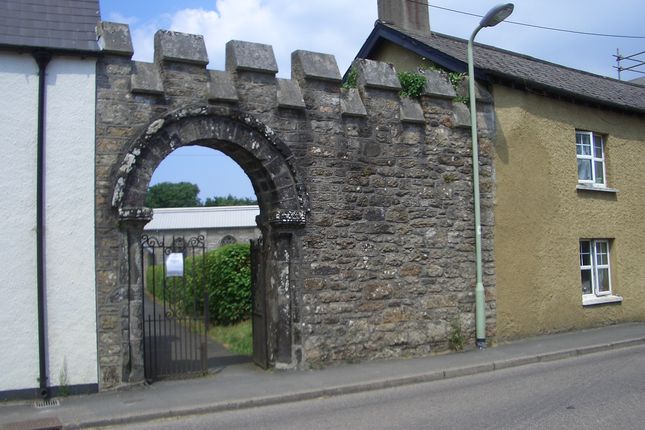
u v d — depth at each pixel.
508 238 12.23
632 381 8.62
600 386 8.35
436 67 13.19
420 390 8.73
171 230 37.19
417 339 10.89
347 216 10.39
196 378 9.47
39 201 8.40
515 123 12.59
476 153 11.61
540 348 11.30
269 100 9.88
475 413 7.18
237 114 9.44
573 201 13.61
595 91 15.00
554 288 12.96
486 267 11.84
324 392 8.55
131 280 8.75
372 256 10.57
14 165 8.38
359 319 10.38
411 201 11.03
